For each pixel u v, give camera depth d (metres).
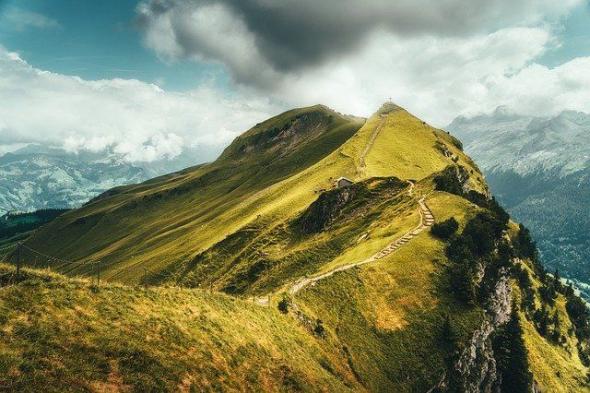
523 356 84.19
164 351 35.72
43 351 29.50
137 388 30.84
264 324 54.25
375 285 82.81
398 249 93.62
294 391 43.19
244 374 40.22
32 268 39.25
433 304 78.69
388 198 145.62
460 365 70.88
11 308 32.09
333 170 198.62
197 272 166.25
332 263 105.19
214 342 41.31
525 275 148.75
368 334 71.31
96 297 38.00
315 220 153.88
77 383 28.62
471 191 146.25
